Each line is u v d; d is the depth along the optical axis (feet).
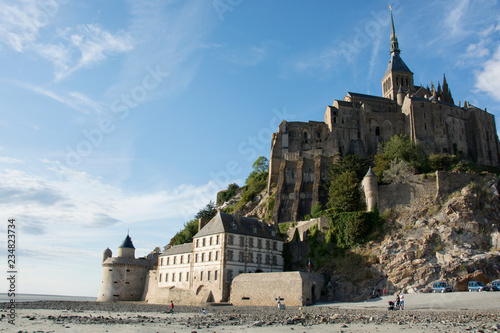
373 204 274.57
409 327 102.94
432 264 227.40
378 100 476.54
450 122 420.36
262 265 268.21
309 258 258.78
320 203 339.16
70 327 112.98
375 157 355.77
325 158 397.19
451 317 124.88
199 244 271.90
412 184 274.16
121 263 323.37
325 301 231.71
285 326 112.16
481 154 415.44
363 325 110.63
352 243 263.29
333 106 467.93
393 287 225.35
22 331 101.60
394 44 529.86
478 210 254.47
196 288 262.26
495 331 90.94
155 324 122.01
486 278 212.43
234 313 168.25
